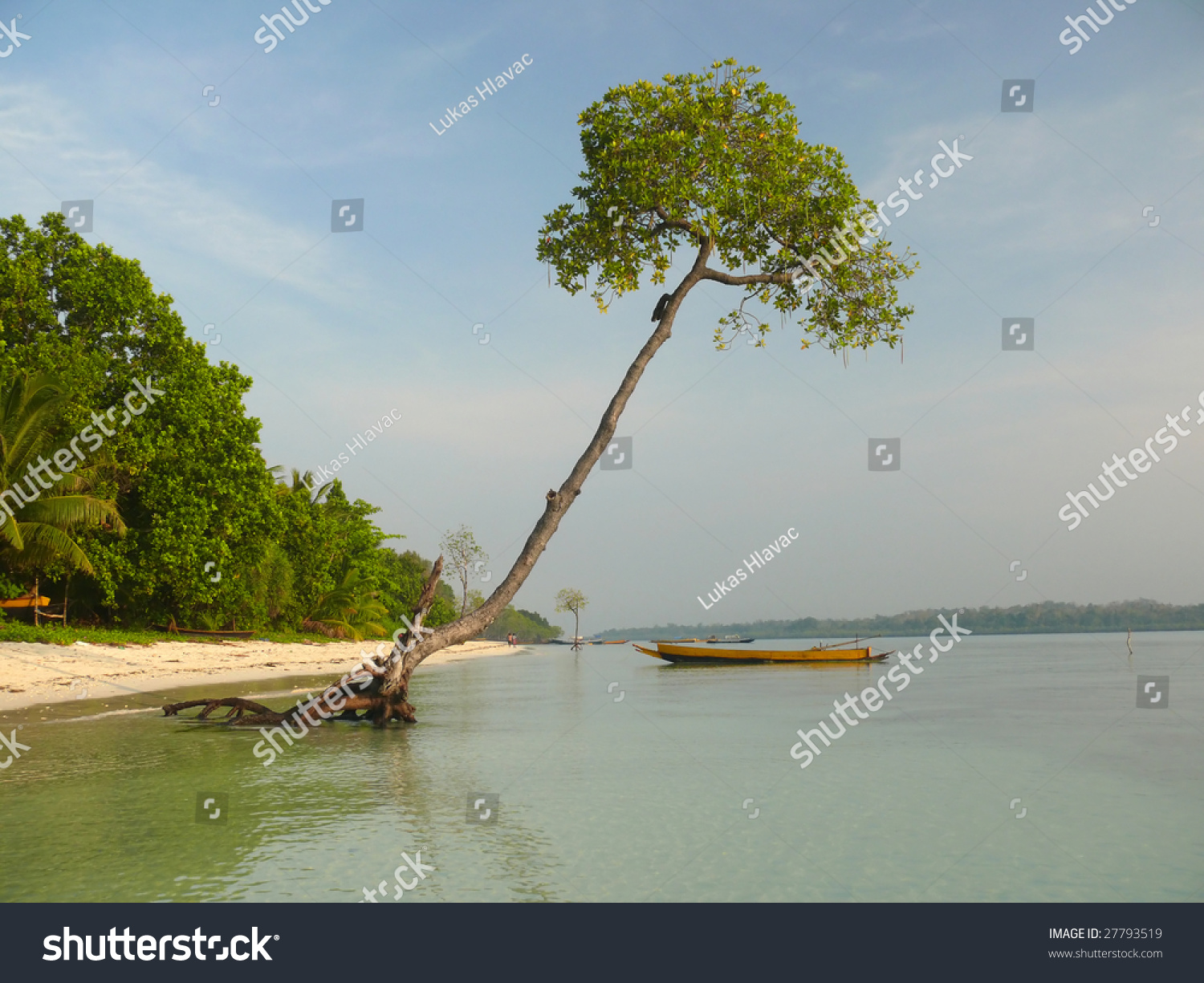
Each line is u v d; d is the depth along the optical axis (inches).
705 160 698.8
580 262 729.6
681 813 390.0
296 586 2080.5
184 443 1357.0
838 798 422.9
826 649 1877.5
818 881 295.0
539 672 1702.8
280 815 380.2
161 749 561.0
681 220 718.5
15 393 1072.8
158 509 1338.6
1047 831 358.6
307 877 293.6
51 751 551.2
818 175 721.0
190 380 1378.0
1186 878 298.4
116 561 1277.1
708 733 681.0
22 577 1206.3
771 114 711.1
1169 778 476.4
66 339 1262.3
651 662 2333.9
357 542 2418.8
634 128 709.9
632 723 746.8
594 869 306.8
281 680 1090.1
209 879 289.7
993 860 317.7
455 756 558.9
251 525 1529.3
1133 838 348.5
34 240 1263.5
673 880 295.1
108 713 735.1
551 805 406.0
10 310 1186.6
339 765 518.0
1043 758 543.5
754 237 751.7
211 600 1476.4
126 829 351.3
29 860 307.4
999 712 831.7
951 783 461.1
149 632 1491.1
